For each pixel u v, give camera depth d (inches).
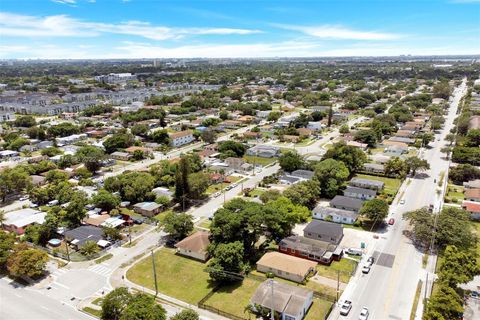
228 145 5826.8
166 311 2214.6
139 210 3801.7
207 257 2886.3
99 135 7185.0
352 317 2191.2
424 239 3046.3
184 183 3897.6
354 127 7588.6
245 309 2245.3
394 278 2573.8
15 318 2237.9
